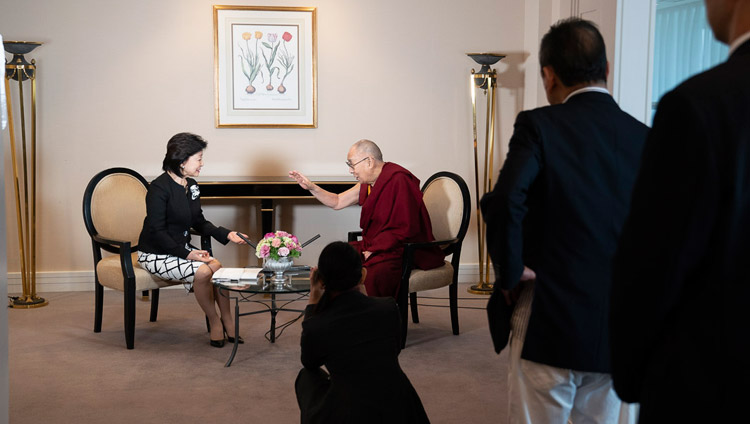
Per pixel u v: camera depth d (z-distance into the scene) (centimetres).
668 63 500
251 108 519
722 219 95
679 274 96
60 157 507
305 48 518
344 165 532
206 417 286
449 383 328
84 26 501
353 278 209
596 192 160
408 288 375
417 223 386
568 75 168
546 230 162
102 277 395
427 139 537
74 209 512
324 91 526
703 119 95
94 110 507
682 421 97
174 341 393
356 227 538
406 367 351
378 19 525
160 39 508
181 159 380
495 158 546
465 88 537
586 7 425
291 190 473
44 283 513
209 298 378
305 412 216
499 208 159
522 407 170
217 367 349
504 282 161
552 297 161
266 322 431
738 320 94
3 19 494
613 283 105
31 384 323
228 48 512
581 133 162
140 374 338
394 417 202
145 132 513
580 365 159
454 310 407
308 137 527
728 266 95
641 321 100
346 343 204
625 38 384
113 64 505
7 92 481
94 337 400
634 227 101
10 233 508
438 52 532
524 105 542
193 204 402
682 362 98
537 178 164
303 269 374
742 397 94
